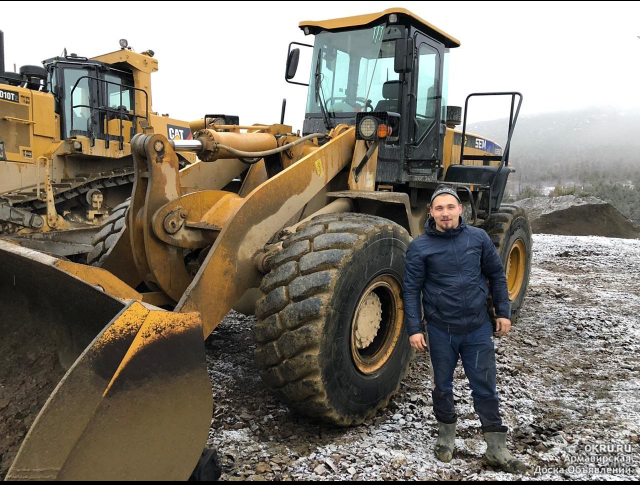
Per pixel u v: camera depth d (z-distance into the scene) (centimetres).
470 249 282
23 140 888
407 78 438
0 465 217
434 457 283
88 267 277
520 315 599
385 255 324
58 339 279
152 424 198
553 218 1978
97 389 186
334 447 287
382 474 262
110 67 993
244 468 262
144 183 317
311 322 280
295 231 329
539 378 404
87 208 988
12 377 271
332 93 463
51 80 949
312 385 280
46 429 174
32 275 273
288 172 336
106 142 970
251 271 313
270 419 317
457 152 605
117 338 194
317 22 464
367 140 373
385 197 369
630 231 2014
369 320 324
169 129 1104
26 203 870
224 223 324
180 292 326
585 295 711
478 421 327
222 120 445
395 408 342
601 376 411
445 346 284
